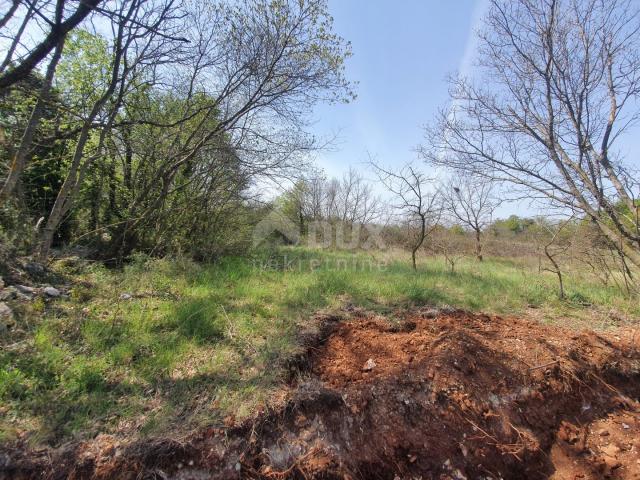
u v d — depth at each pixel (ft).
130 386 7.87
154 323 10.81
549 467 8.82
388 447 7.99
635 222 17.39
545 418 9.64
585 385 10.69
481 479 8.16
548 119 18.53
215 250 22.56
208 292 14.42
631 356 12.19
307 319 12.80
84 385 7.49
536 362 10.73
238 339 10.71
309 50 18.94
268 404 7.85
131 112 19.83
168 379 8.32
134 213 19.08
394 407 8.63
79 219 22.08
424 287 17.19
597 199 17.71
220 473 6.54
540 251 22.27
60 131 17.79
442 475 7.96
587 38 17.35
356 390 8.77
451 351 10.28
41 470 5.86
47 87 13.19
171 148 19.84
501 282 20.20
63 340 9.00
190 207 22.06
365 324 12.67
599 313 15.83
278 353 9.88
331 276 18.24
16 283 11.68
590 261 21.04
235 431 7.13
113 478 5.98
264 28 18.07
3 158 14.57
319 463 7.25
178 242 21.61
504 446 8.65
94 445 6.34
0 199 12.34
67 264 15.15
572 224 19.80
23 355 7.96
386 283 17.61
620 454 9.12
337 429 7.94
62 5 10.96
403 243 35.37
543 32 17.48
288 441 7.41
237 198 24.20
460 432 8.63
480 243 41.52
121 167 22.08
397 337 11.57
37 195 20.97
